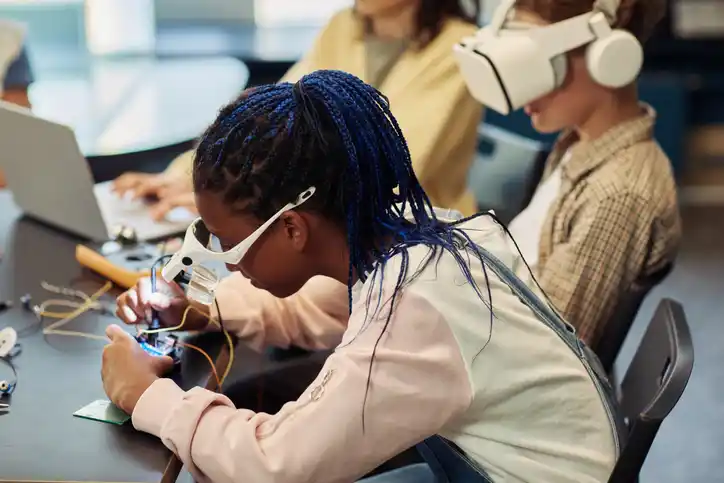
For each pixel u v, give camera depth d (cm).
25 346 127
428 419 102
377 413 100
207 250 111
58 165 161
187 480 113
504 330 106
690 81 369
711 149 392
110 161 230
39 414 111
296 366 135
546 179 171
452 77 189
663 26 380
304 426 100
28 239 165
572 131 168
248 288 139
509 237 119
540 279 146
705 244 364
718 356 285
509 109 150
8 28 254
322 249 107
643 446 108
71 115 263
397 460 150
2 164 170
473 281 104
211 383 122
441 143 188
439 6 194
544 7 144
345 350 103
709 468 233
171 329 129
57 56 319
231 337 137
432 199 189
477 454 109
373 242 107
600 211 142
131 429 109
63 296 143
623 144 146
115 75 310
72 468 101
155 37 367
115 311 138
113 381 113
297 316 138
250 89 109
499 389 106
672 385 112
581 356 113
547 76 145
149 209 178
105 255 159
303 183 102
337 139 101
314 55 217
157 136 242
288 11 393
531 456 110
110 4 329
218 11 388
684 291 326
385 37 202
